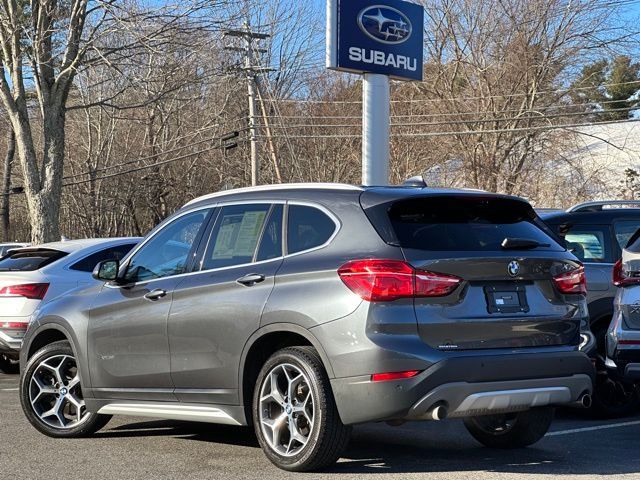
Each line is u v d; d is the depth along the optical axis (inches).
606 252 337.1
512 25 1370.6
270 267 235.1
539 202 1357.0
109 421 315.0
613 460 247.0
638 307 271.9
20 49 1011.3
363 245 219.1
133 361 265.0
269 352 240.1
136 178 1888.5
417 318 211.3
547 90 1358.3
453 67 1421.0
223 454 255.9
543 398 224.5
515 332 223.5
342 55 733.3
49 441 278.5
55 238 1037.2
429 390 208.1
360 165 1803.6
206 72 1117.7
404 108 1569.9
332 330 215.0
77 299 286.7
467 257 218.1
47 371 290.5
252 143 1460.4
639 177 1365.7
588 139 1551.4
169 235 270.8
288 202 242.7
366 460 245.9
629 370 272.4
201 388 247.8
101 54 935.7
